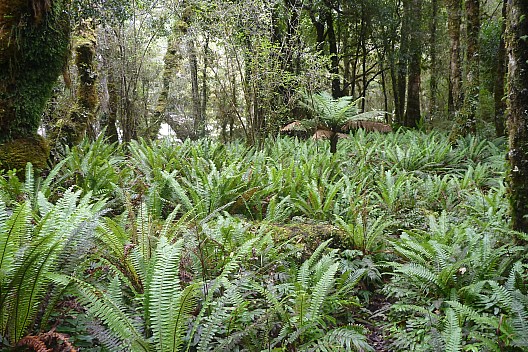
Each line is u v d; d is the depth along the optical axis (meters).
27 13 5.35
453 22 12.06
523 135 4.20
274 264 4.01
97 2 8.82
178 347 2.64
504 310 3.34
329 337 3.08
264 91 10.38
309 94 10.92
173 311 2.42
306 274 3.69
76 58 9.30
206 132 15.36
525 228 4.27
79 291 2.52
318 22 15.43
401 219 5.90
